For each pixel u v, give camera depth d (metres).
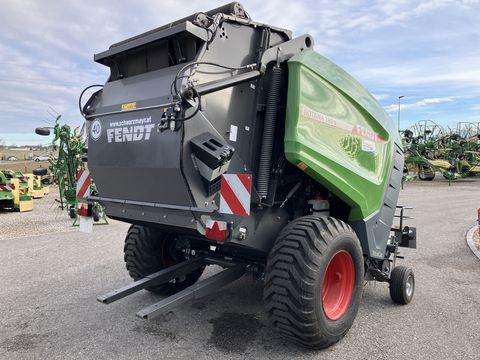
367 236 4.25
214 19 3.27
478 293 5.17
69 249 7.39
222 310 4.42
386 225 4.65
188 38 3.27
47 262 6.43
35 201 16.62
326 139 3.75
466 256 7.23
